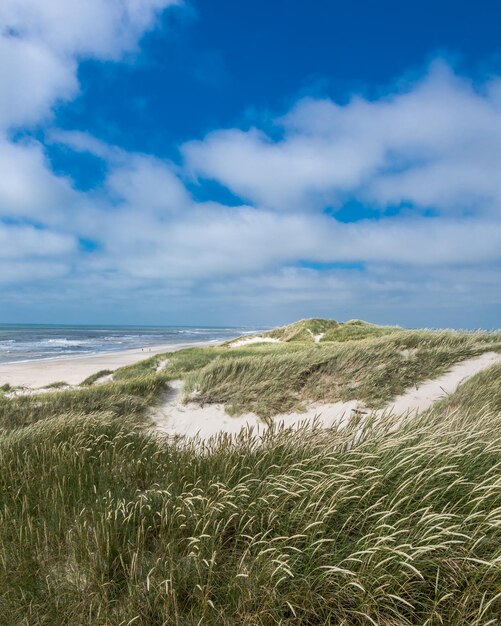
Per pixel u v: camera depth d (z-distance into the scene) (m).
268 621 2.71
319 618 2.73
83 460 5.16
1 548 3.41
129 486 4.64
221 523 3.52
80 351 49.91
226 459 4.84
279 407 10.84
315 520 3.19
